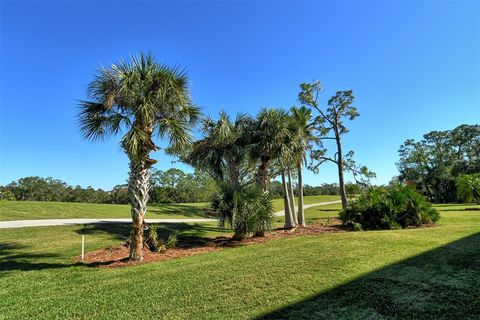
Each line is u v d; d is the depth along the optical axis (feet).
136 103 26.94
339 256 23.59
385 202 44.88
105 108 27.48
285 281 18.04
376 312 13.35
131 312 14.69
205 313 14.20
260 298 15.66
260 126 43.98
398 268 19.49
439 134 167.43
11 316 14.70
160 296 16.61
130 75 26.08
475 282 16.16
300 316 13.41
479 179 99.60
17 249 32.94
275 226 54.85
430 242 27.48
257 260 24.22
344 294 15.61
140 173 27.66
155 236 34.91
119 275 21.88
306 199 186.91
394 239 29.99
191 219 76.64
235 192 39.06
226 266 22.71
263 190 43.39
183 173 156.25
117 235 43.16
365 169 76.54
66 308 15.52
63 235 41.37
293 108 55.67
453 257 21.38
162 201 151.94
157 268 23.68
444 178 158.40
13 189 169.48
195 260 26.48
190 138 29.09
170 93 27.40
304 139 47.70
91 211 74.95
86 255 30.42
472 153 167.32
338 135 75.00
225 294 16.46
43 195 175.94
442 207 94.22
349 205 51.98
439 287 15.74
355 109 74.33
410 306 13.73
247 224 38.88
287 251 27.25
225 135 43.70
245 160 47.62
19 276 22.08
